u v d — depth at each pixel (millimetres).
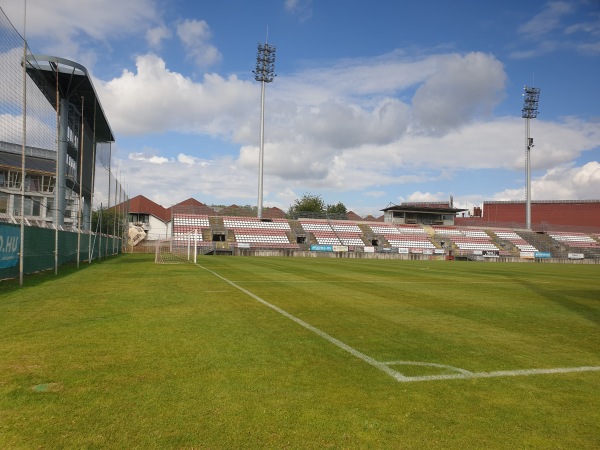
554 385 4770
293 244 53156
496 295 13703
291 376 4781
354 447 3201
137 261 29031
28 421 3490
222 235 53250
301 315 8867
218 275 18672
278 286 14664
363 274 21672
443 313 9672
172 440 3219
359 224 61844
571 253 60844
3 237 12883
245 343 6238
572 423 3748
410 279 19328
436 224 66375
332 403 4035
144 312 8641
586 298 13367
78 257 20875
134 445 3137
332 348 6121
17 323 7324
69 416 3596
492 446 3287
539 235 65438
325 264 30953
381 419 3715
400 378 4859
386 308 10219
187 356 5449
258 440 3254
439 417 3801
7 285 12484
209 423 3518
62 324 7293
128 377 4594
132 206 65938
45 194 22922
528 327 8211
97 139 36031
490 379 4922
